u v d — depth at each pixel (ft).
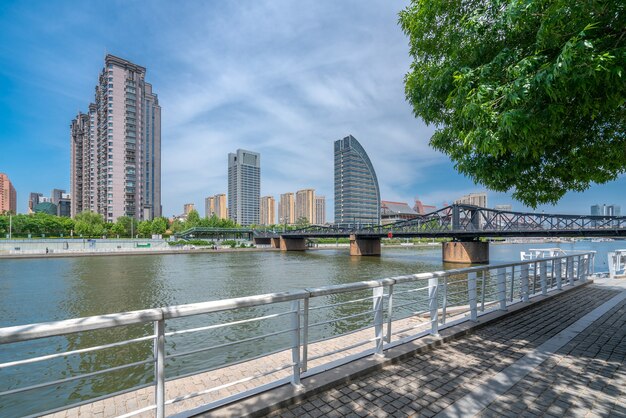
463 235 166.09
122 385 30.91
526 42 12.44
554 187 17.63
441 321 19.63
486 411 10.13
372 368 12.64
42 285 94.22
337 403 10.43
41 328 6.63
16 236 281.95
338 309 59.62
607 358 14.28
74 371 34.81
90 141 392.47
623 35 9.97
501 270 21.54
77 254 208.23
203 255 230.68
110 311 64.03
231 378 13.48
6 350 41.73
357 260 184.24
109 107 349.00
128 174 362.12
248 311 59.62
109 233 315.17
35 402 28.02
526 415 9.95
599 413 10.07
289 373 13.88
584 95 10.50
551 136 12.91
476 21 12.73
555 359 14.14
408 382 11.92
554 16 9.99
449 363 13.65
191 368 34.35
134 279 106.42
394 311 50.85
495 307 22.41
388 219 556.51
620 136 14.73
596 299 26.09
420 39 17.49
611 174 16.51
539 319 20.39
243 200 635.25
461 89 12.71
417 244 409.90
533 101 11.18
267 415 9.66
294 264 160.04
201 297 77.20
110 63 349.82
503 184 17.46
